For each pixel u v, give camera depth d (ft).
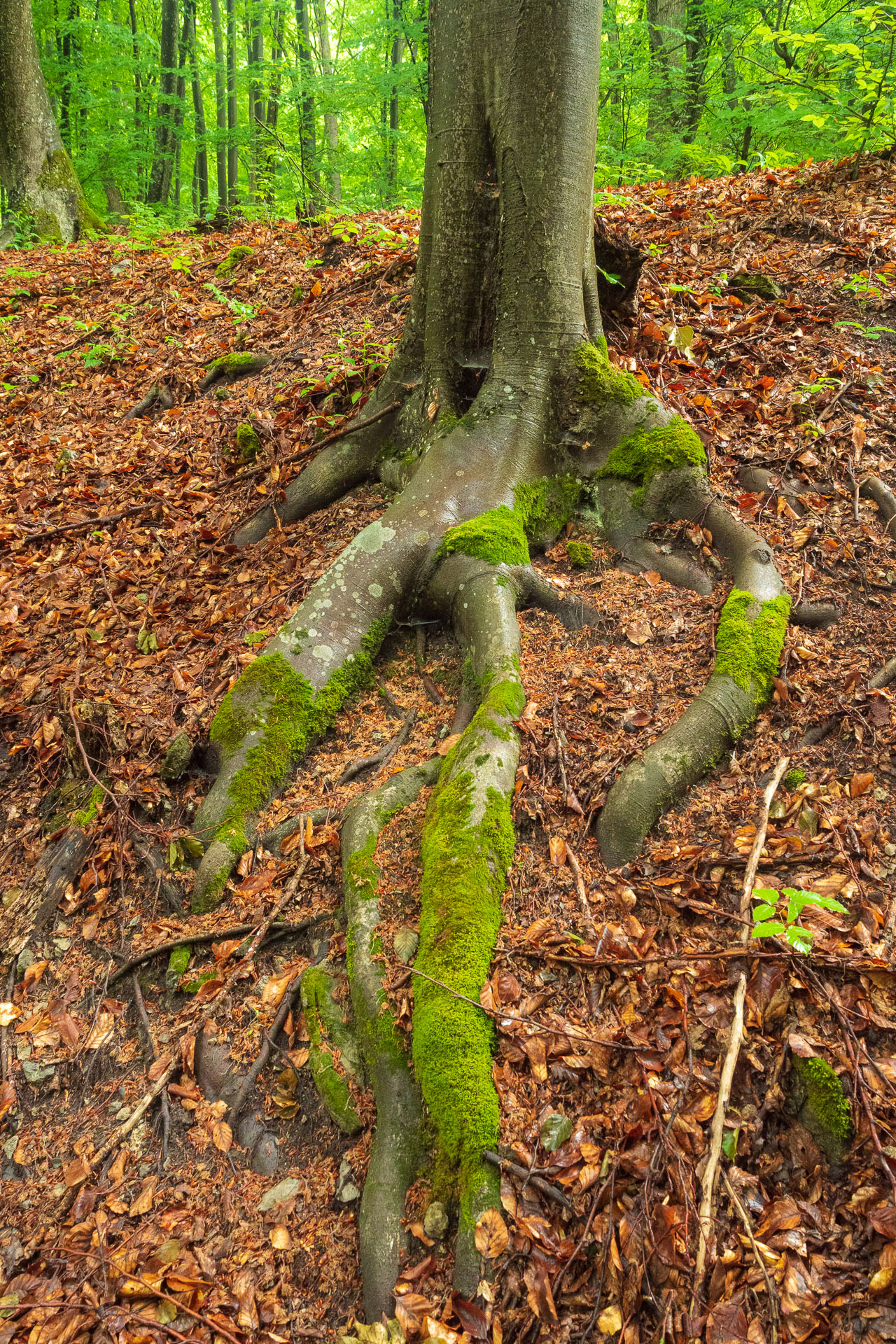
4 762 13.93
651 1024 8.54
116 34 56.24
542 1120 8.22
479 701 11.71
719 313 18.13
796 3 37.06
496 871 9.77
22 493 20.31
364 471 16.52
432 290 14.83
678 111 37.35
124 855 11.79
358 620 13.04
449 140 13.96
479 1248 7.59
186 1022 10.11
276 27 53.01
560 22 12.75
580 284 14.20
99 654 15.19
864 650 11.50
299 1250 8.37
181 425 21.39
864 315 17.29
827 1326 6.61
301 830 11.29
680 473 13.67
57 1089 10.18
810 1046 7.82
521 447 13.98
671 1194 7.45
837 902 8.51
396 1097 8.76
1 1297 8.48
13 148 40.91
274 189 40.42
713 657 11.66
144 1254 8.55
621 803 10.12
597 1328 7.09
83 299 30.12
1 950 11.46
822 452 14.32
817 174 23.44
